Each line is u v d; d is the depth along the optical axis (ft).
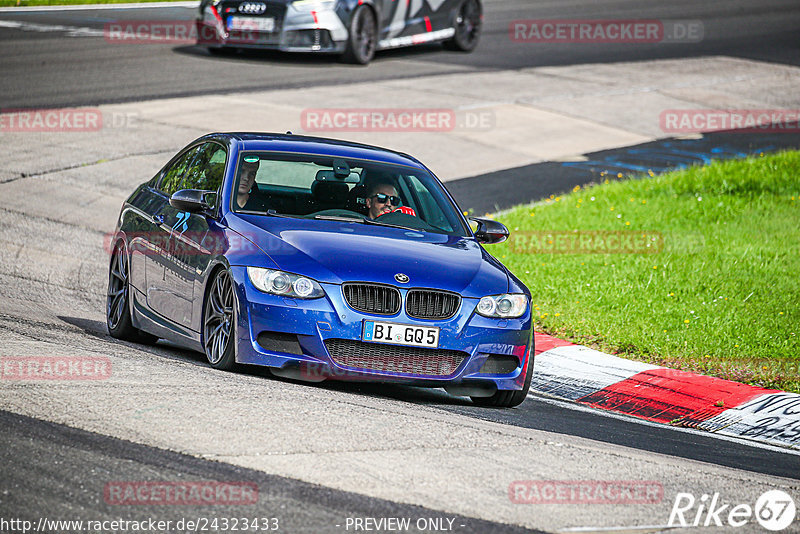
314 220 86.79
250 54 270.05
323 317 77.25
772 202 169.78
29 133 189.06
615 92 259.80
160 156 181.57
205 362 88.89
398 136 205.05
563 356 103.19
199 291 83.92
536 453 65.82
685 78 280.51
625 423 85.40
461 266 83.56
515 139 214.48
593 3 404.16
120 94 220.02
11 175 165.68
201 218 87.56
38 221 145.48
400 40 271.49
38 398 65.92
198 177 94.94
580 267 134.21
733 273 132.16
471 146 206.18
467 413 79.97
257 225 83.92
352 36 256.93
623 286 126.11
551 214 162.20
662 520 55.77
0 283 113.29
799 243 147.13
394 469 59.11
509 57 292.20
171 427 62.39
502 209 167.22
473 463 61.93
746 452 80.12
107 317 100.53
